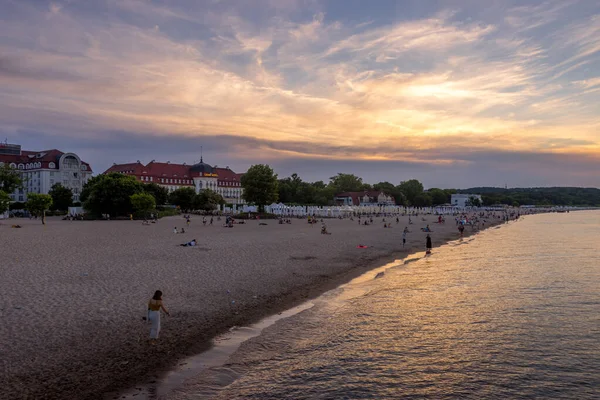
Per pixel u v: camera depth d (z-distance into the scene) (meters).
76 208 127.38
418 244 55.78
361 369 14.96
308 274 31.44
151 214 111.69
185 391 12.95
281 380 13.98
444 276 32.06
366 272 33.66
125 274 28.84
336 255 41.88
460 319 20.75
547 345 17.41
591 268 36.12
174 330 18.00
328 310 22.09
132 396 12.45
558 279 30.92
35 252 39.19
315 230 75.19
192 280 27.53
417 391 13.48
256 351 16.30
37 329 17.34
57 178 164.88
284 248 45.72
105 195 110.25
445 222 117.81
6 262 33.00
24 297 22.09
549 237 71.62
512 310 22.44
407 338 18.06
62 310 20.00
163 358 15.19
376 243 54.50
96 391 12.60
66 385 12.86
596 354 16.53
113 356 15.09
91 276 27.86
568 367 15.37
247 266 33.47
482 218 151.25
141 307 20.88
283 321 20.05
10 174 133.62
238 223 95.12
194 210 163.25
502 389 13.72
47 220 106.31
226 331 18.34
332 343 17.34
